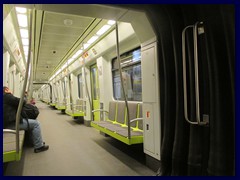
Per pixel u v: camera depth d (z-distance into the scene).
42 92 32.97
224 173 2.15
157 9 2.67
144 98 3.42
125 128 4.29
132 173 3.08
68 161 3.66
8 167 3.40
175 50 2.65
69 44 6.95
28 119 4.24
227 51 2.15
